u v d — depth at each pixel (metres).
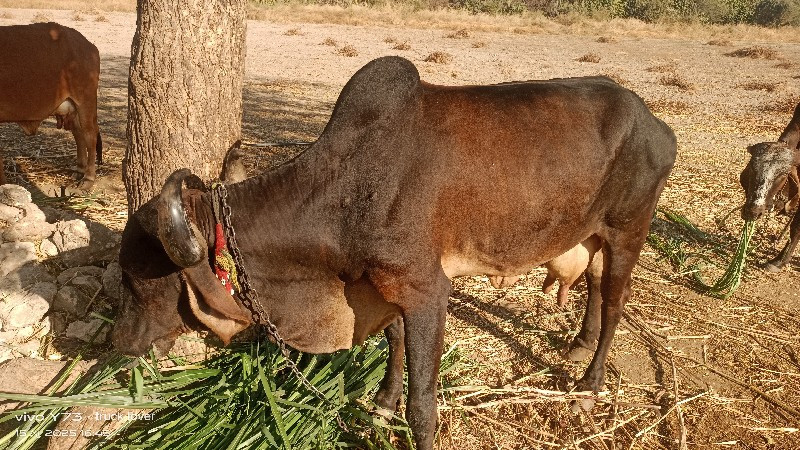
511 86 3.19
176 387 3.32
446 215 2.87
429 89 3.00
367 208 2.77
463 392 3.72
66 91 6.07
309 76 14.72
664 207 6.68
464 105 2.98
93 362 3.49
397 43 21.83
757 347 4.37
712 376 4.05
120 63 15.02
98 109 9.78
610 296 3.69
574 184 3.16
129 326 2.89
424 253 2.80
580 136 3.16
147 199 3.62
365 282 2.90
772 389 3.94
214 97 3.52
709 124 10.86
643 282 5.21
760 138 9.91
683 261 5.55
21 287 3.82
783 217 6.62
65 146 7.43
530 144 3.03
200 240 2.55
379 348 3.71
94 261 4.09
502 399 3.68
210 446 3.05
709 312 4.80
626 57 20.23
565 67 17.58
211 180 3.62
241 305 2.89
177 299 2.83
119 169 6.82
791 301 5.02
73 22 22.77
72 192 5.91
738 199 7.00
